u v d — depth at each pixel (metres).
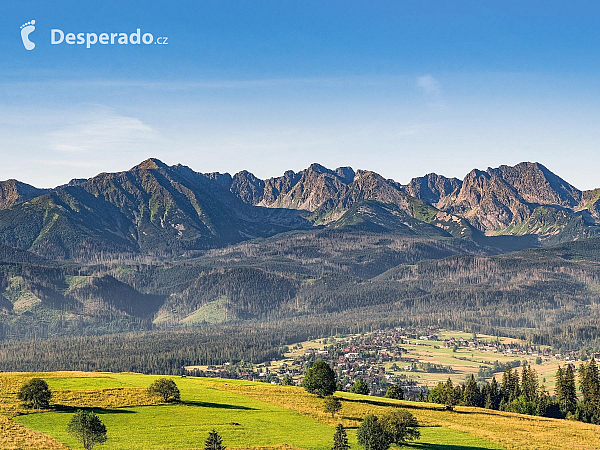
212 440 102.69
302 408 149.50
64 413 129.00
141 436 115.81
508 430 147.38
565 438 142.00
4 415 123.81
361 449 115.44
